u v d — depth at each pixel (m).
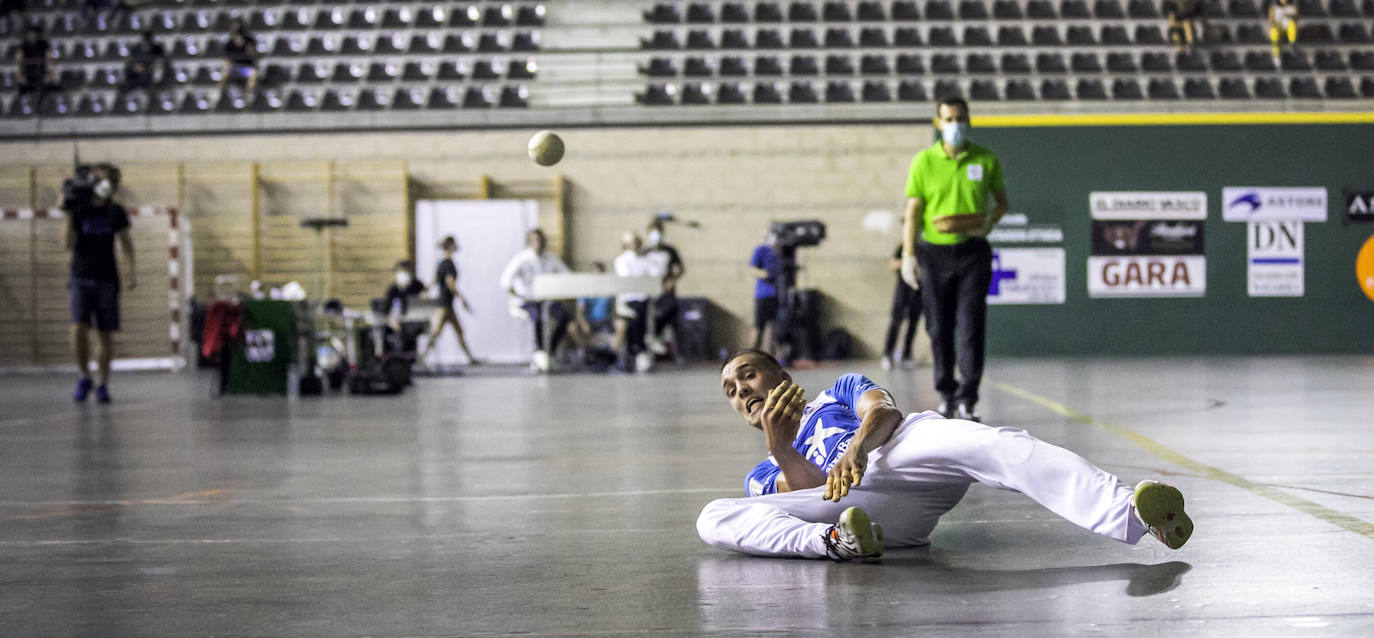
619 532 3.34
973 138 17.86
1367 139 17.84
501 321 17.66
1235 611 2.22
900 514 2.87
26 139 17.91
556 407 8.54
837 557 2.71
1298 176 17.86
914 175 6.39
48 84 18.31
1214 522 3.24
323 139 17.95
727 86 18.41
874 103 17.89
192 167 17.89
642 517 3.61
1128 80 18.19
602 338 16.98
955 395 6.50
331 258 17.80
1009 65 18.38
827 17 18.89
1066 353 17.80
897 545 2.92
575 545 3.13
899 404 8.02
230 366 10.34
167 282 17.02
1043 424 6.43
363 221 17.81
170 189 17.89
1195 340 17.83
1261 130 17.84
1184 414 7.01
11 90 18.47
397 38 18.91
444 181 18.02
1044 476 2.65
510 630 2.21
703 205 18.06
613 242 18.11
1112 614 2.21
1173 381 10.66
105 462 5.41
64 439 6.55
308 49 18.91
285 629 2.25
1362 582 2.46
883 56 18.47
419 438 6.40
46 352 17.19
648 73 18.58
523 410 8.33
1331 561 2.68
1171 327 17.83
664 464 5.01
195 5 19.33
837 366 15.25
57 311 17.16
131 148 17.94
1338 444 5.25
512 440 6.19
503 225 17.75
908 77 18.19
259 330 10.31
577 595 2.50
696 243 18.06
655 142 18.08
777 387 2.88
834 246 17.94
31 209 17.83
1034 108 17.81
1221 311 17.83
